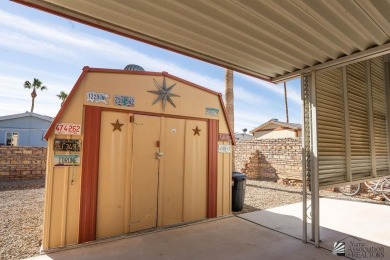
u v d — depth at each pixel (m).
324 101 4.40
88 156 4.18
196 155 5.50
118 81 4.54
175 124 5.21
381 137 5.81
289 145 10.91
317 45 3.50
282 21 2.85
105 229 4.32
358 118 5.12
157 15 2.69
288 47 3.56
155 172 4.89
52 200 3.88
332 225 5.13
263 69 4.45
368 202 7.25
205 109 5.71
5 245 4.04
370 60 5.73
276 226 5.09
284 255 3.74
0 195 8.01
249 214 6.00
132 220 4.59
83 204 4.10
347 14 2.73
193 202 5.39
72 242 4.00
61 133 3.98
